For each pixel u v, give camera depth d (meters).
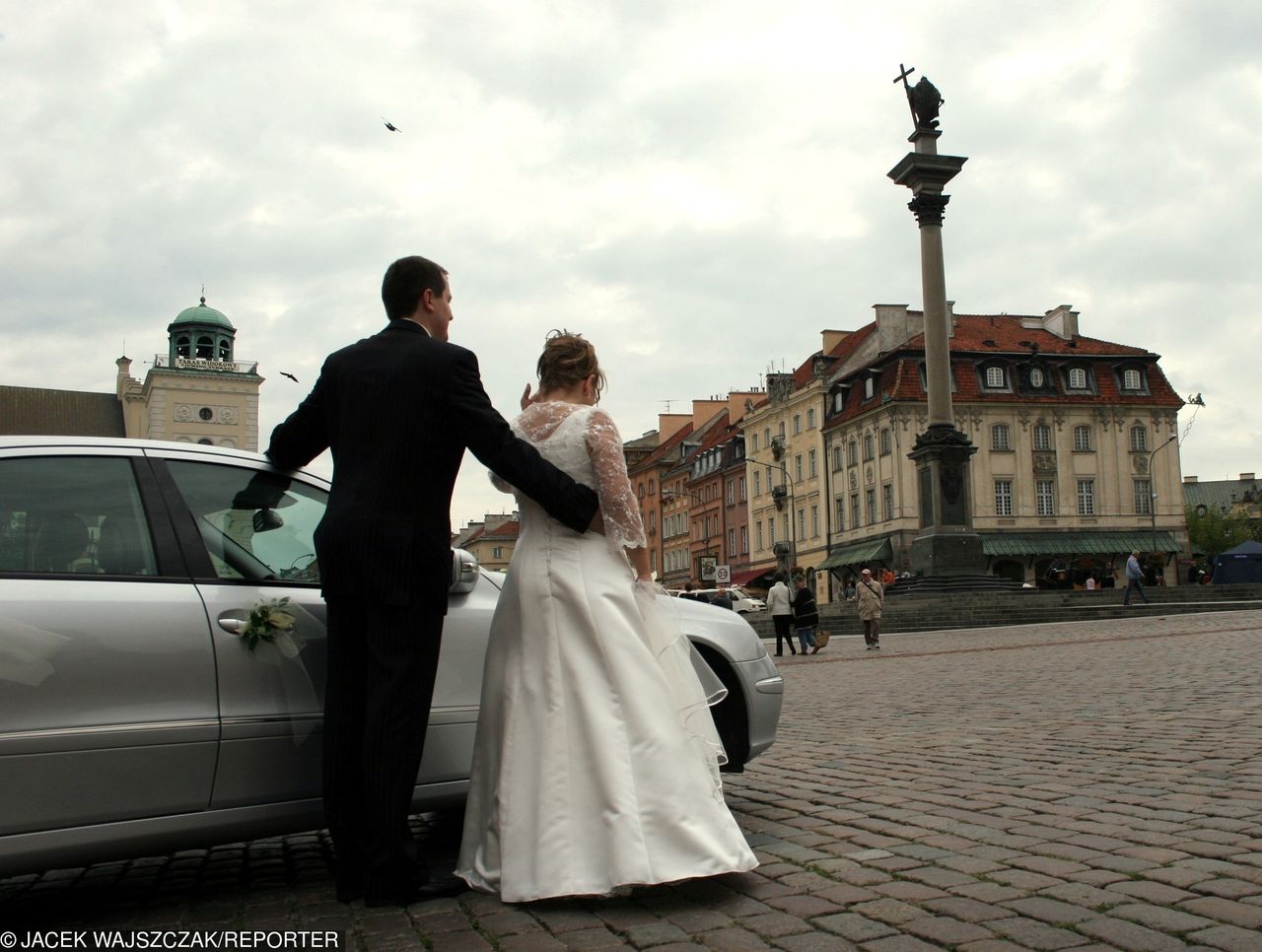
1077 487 68.19
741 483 86.12
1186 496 148.75
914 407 64.88
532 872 4.05
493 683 4.38
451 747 4.84
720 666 5.78
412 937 3.75
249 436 85.19
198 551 4.36
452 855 5.18
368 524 4.16
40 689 3.84
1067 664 16.05
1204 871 4.14
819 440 73.88
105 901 4.43
